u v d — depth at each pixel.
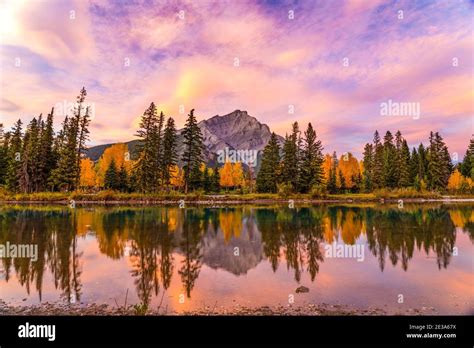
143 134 57.97
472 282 9.75
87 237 17.50
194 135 61.28
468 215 29.62
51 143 64.38
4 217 27.23
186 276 10.46
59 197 49.84
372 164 83.94
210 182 83.50
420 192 65.31
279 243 16.05
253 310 7.63
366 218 27.14
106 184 65.81
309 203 52.12
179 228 21.00
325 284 9.63
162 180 61.88
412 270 11.11
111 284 9.66
